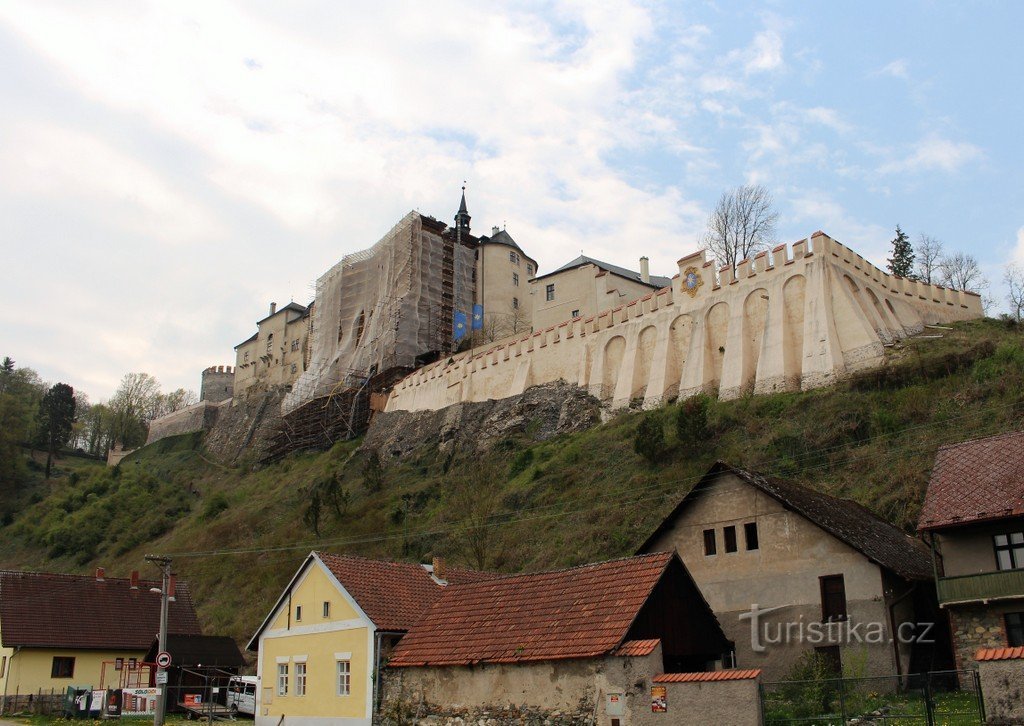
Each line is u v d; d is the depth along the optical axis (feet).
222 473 361.30
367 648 100.22
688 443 175.52
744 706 66.39
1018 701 59.72
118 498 327.26
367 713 96.99
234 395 423.64
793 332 188.03
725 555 110.22
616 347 225.97
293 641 112.16
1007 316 197.98
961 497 93.76
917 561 106.93
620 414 212.23
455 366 270.87
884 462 145.38
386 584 109.60
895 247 301.84
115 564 279.90
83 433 498.69
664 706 70.28
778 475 155.22
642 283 277.44
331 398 324.80
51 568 294.05
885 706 81.30
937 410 152.25
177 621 173.17
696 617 86.38
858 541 102.06
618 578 85.87
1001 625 88.22
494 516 189.26
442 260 343.26
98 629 163.32
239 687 151.23
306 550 219.82
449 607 97.81
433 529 197.36
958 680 89.40
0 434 374.22
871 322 186.60
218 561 240.73
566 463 196.65
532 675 80.53
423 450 256.11
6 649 156.04
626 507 165.17
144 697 146.61
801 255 190.49
